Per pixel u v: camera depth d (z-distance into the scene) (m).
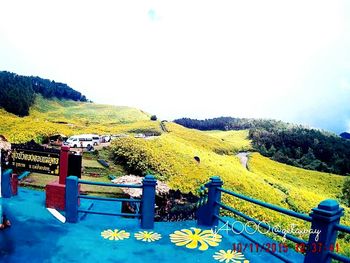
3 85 51.44
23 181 11.46
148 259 4.59
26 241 4.90
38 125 32.59
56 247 4.77
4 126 30.17
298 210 31.34
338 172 49.34
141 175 21.48
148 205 5.66
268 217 19.89
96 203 8.02
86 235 5.27
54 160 6.86
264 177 40.03
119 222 5.98
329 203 3.51
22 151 7.05
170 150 29.41
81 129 42.78
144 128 51.06
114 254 4.67
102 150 26.66
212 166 31.41
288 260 4.06
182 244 5.13
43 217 5.95
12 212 6.12
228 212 17.95
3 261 4.24
